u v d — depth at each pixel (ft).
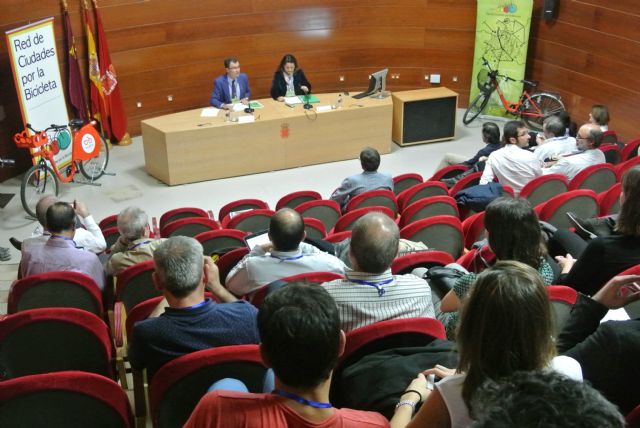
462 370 4.97
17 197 25.76
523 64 32.60
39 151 24.48
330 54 34.86
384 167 29.53
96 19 28.63
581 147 20.49
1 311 17.78
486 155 23.62
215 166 27.86
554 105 32.07
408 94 31.27
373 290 8.25
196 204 25.99
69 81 28.30
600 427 2.88
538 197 18.11
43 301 11.98
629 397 5.69
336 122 29.19
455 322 8.64
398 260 11.00
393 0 34.32
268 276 10.93
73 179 27.50
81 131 25.80
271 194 26.99
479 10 32.81
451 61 35.12
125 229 13.43
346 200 20.39
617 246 8.70
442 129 31.81
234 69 28.71
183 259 7.76
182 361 7.05
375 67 35.65
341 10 34.17
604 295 6.33
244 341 7.89
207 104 33.42
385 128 30.17
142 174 28.32
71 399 7.16
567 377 3.24
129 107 31.40
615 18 28.27
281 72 30.19
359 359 7.45
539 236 8.10
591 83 30.22
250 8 32.58
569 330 6.40
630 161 19.34
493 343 4.72
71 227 13.60
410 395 6.14
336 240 14.61
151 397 7.30
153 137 27.04
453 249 14.10
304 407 4.80
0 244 22.47
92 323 9.73
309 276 10.04
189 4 31.27
